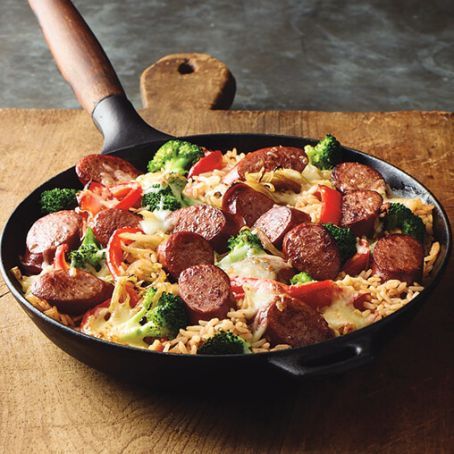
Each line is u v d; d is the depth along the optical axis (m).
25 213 0.97
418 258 0.89
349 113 1.27
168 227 0.92
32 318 0.86
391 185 1.00
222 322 0.83
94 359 0.84
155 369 0.82
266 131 1.23
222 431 0.86
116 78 1.10
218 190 0.95
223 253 0.91
